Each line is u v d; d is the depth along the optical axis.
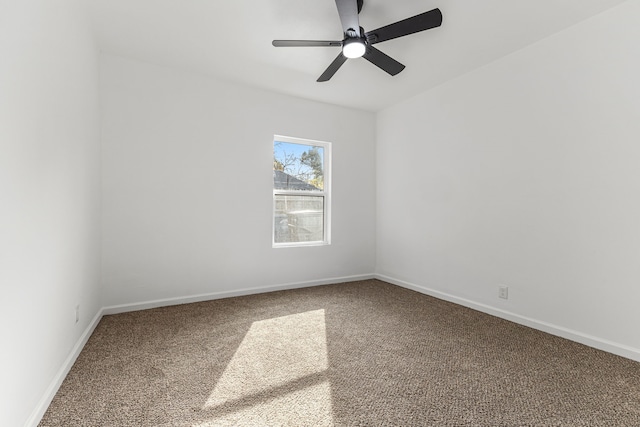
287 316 2.70
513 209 2.58
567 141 2.23
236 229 3.30
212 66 2.93
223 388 1.59
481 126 2.85
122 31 2.37
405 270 3.75
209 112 3.14
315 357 1.94
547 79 2.35
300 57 2.75
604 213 2.05
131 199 2.80
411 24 1.89
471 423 1.33
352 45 2.01
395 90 3.44
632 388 1.60
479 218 2.87
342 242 4.01
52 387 1.48
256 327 2.44
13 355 1.11
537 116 2.41
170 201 2.97
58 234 1.59
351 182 4.07
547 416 1.38
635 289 1.92
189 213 3.06
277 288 3.56
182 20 2.22
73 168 1.86
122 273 2.78
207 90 3.13
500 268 2.69
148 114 2.87
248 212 3.37
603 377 1.70
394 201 3.92
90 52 2.28
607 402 1.48
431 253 3.38
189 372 1.75
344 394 1.54
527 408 1.43
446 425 1.32
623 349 1.95
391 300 3.19
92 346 2.07
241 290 3.34
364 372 1.76
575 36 2.18
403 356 1.96
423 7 2.05
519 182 2.54
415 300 3.19
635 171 1.92
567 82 2.23
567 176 2.23
